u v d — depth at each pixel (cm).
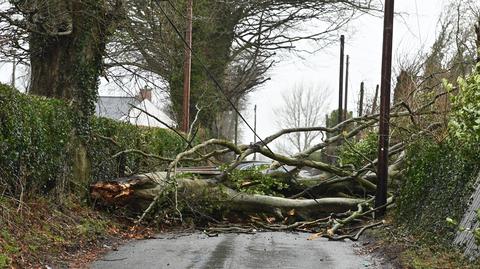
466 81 848
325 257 1055
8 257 828
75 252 1011
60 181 1275
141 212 1444
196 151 1681
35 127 1168
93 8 1399
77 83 1404
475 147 962
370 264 983
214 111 3309
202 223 1524
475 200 967
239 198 1539
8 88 1077
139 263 938
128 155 1669
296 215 1587
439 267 888
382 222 1421
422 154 1303
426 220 1183
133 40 1997
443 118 1322
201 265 932
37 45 1403
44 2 1276
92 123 1461
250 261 987
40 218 1102
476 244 833
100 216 1348
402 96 1839
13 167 1090
